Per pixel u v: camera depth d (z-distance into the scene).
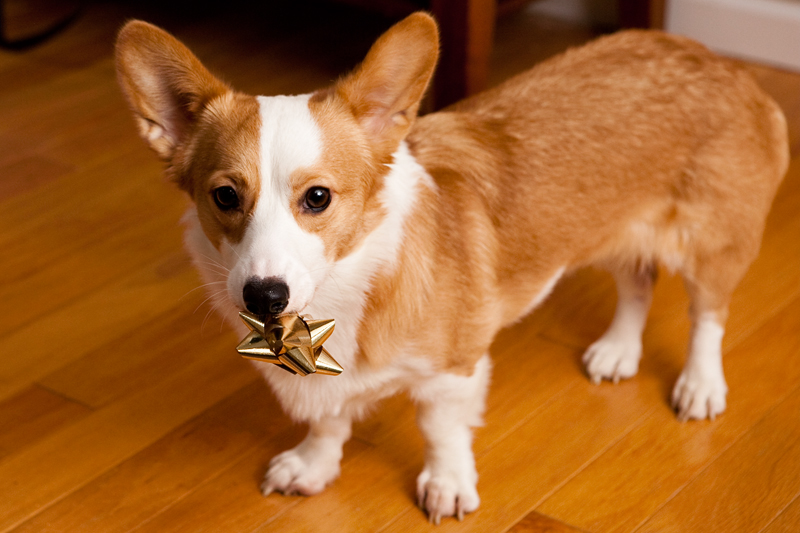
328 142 1.59
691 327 2.26
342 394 1.86
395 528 1.95
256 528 1.97
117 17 4.47
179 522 1.99
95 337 2.57
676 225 2.11
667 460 2.08
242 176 1.55
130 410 2.32
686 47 2.15
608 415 2.23
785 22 3.74
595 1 4.21
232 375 2.42
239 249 1.57
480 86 3.14
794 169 3.13
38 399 2.36
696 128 2.04
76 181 3.27
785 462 2.05
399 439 2.20
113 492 2.07
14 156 3.42
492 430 2.19
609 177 1.98
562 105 2.00
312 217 1.57
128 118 3.66
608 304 2.63
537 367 2.40
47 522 2.00
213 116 1.66
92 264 2.86
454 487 1.97
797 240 2.79
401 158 1.80
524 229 1.93
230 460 2.16
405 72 1.66
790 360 2.35
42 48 4.21
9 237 2.99
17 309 2.68
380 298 1.74
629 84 2.04
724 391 2.21
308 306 1.73
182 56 1.66
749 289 2.61
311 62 3.99
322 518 1.99
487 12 3.02
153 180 3.27
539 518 1.95
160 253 2.90
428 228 1.79
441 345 1.82
